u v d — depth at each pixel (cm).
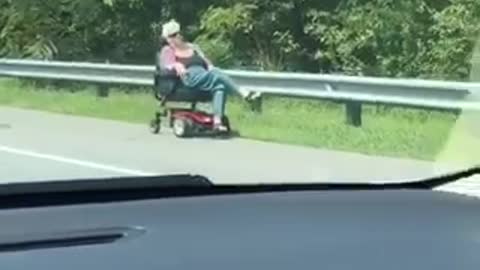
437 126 1094
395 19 1773
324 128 1205
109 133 1218
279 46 1897
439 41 1714
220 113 1234
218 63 1856
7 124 1314
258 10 1912
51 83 1747
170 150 1066
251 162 973
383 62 1773
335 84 1298
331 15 1861
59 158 980
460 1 1711
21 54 1981
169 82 1253
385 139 1097
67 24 1989
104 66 1648
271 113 1322
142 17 1947
